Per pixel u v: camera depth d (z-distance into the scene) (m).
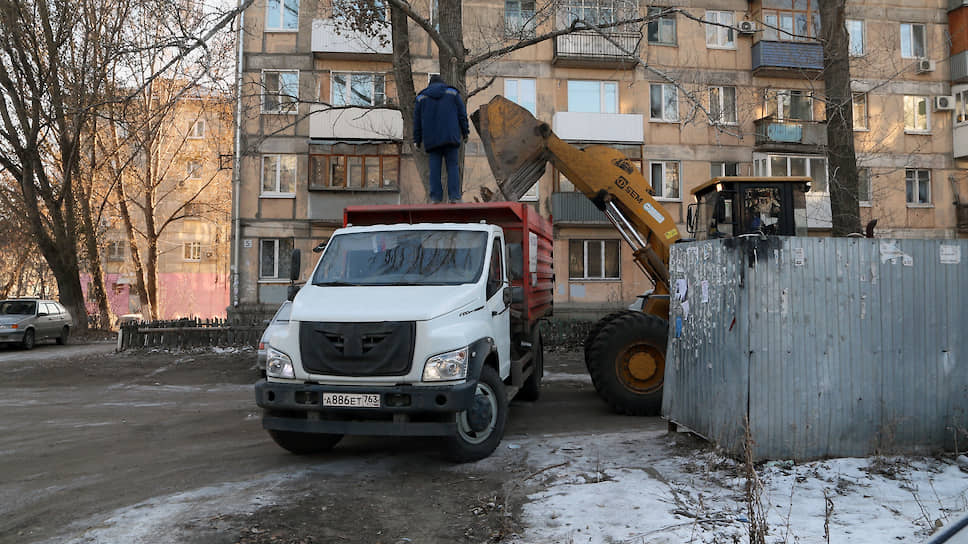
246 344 18.53
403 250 6.74
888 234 25.56
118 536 4.19
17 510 4.86
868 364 5.27
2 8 19.59
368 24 17.20
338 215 23.78
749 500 3.79
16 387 12.48
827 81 13.67
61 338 23.34
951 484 4.61
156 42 10.04
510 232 7.96
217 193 35.25
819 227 24.73
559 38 23.97
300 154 24.27
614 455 5.96
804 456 5.18
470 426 5.89
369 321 5.59
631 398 8.43
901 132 26.03
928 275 5.38
